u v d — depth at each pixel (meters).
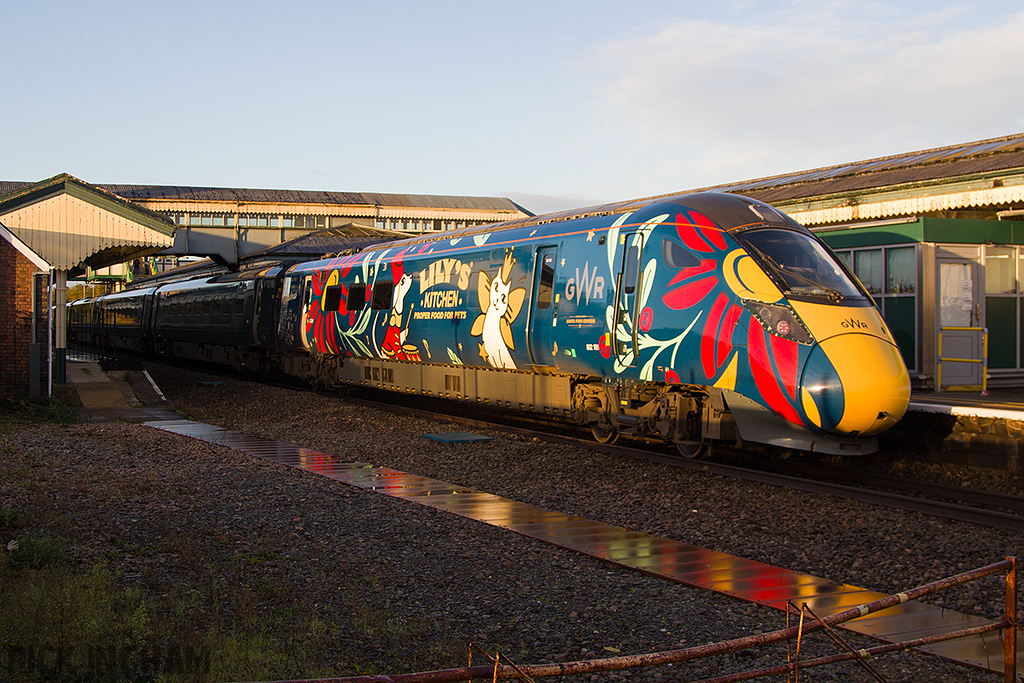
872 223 14.81
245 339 24.28
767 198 17.22
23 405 16.50
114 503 8.25
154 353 35.94
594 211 12.58
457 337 14.49
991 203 12.71
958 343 14.39
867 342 9.40
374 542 7.14
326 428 14.66
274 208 40.53
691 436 10.96
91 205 18.61
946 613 5.67
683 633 5.19
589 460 11.12
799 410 9.38
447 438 12.97
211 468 10.39
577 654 4.82
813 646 5.02
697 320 10.27
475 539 7.34
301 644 4.81
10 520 7.21
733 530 7.91
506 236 13.69
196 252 33.38
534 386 13.43
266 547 6.81
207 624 5.09
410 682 2.81
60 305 19.12
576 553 7.01
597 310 11.63
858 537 7.57
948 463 11.28
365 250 18.38
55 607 5.00
